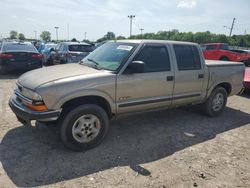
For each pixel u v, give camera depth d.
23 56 10.56
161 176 3.52
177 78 5.05
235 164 3.95
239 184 3.43
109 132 4.95
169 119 5.89
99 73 4.16
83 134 4.07
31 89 3.78
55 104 3.72
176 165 3.83
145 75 4.55
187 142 4.67
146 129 5.20
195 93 5.52
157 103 4.88
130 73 4.36
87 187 3.20
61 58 13.35
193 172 3.66
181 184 3.36
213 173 3.66
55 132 4.75
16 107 3.97
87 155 3.99
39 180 3.28
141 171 3.61
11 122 5.16
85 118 4.04
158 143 4.57
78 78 3.92
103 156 3.99
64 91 3.75
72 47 13.11
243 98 8.60
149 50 4.69
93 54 5.18
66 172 3.49
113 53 4.71
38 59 10.91
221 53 19.38
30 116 3.72
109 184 3.28
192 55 5.40
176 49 5.12
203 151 4.34
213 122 5.86
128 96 4.41
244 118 6.29
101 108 4.15
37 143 4.30
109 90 4.15
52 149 4.11
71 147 4.01
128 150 4.23
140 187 3.24
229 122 5.91
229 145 4.63
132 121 5.62
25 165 3.61
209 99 5.96
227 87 6.45
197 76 5.44
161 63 4.85
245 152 4.38
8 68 10.41
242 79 6.66
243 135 5.14
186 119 5.95
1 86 8.47
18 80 4.41
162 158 4.03
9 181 3.23
